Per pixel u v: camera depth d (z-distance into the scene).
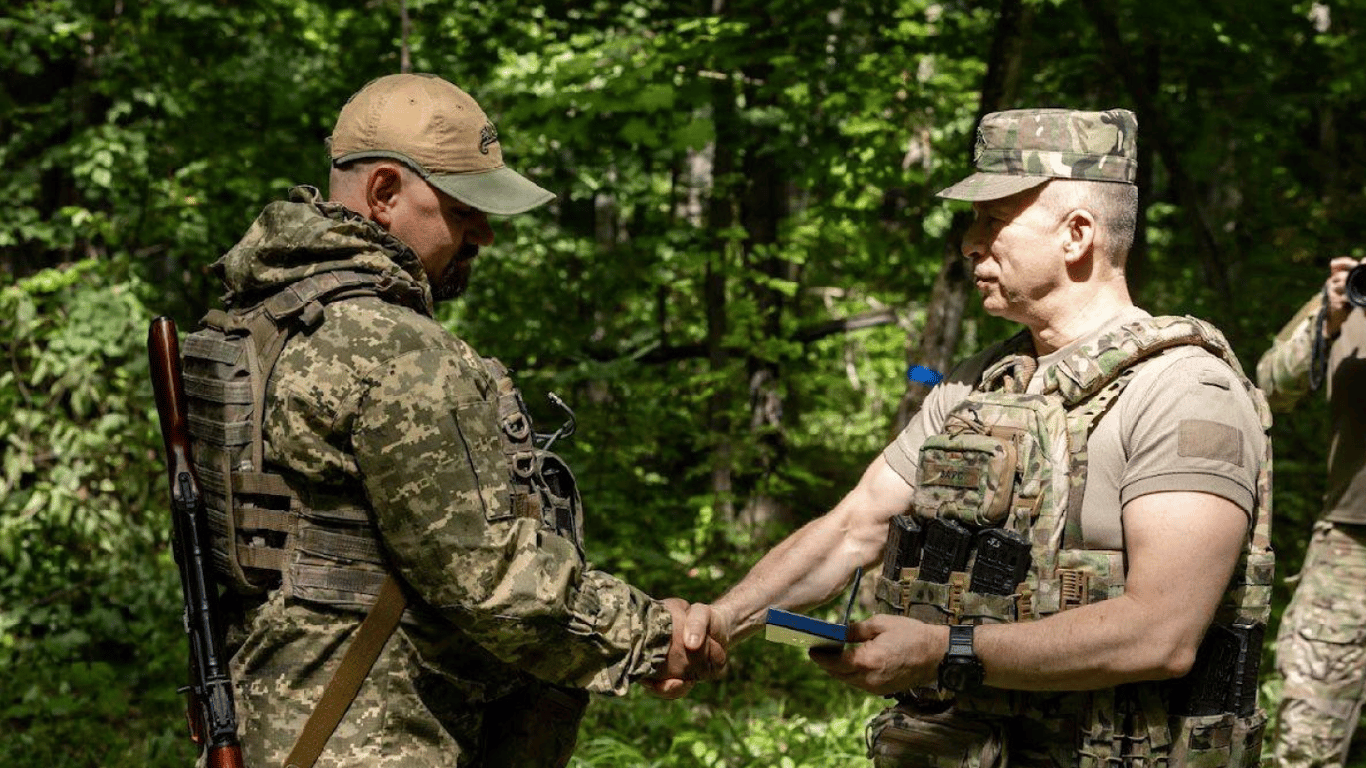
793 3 6.62
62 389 6.85
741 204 8.50
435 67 7.80
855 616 6.77
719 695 5.73
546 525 2.17
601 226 10.17
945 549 2.18
